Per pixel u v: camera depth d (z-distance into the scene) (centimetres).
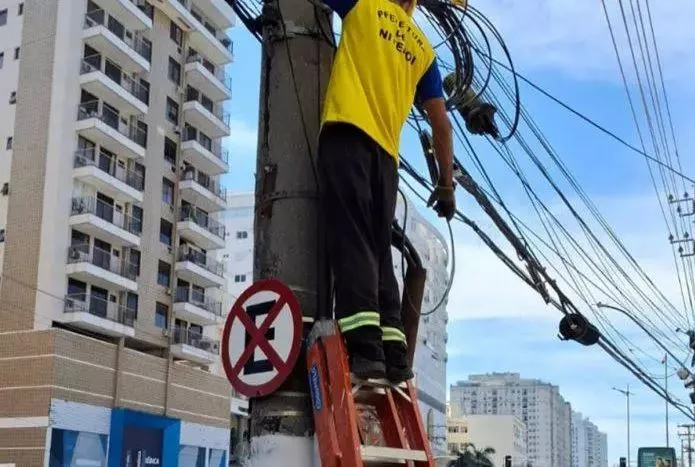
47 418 3634
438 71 393
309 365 335
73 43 4106
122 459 3978
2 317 3847
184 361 4766
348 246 334
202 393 4681
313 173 375
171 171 4694
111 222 4131
